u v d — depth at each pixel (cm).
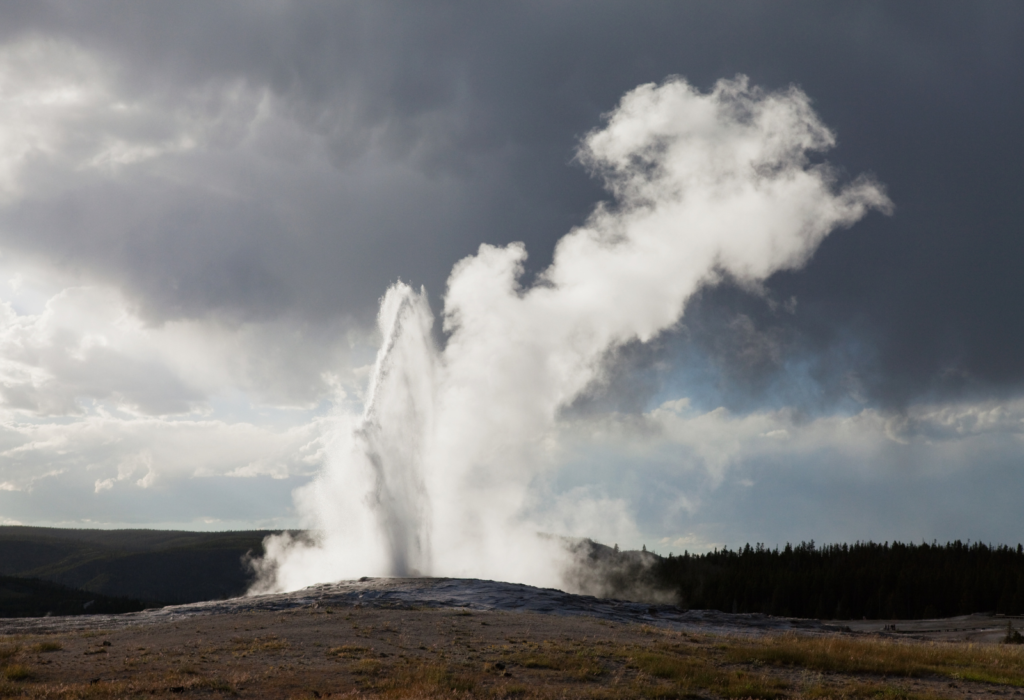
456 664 2319
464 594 4375
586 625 3509
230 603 4147
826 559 14700
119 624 3569
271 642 2642
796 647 3050
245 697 1812
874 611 11544
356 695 1836
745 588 12300
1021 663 2852
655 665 2355
